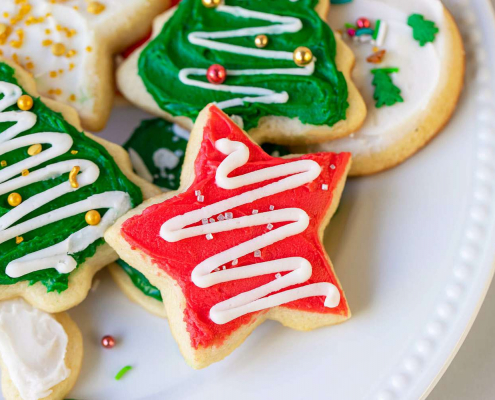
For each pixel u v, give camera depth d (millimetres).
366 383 314
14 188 318
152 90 336
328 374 318
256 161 318
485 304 344
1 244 315
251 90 332
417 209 330
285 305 315
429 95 334
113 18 344
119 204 322
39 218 317
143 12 347
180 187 325
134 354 331
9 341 317
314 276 315
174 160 352
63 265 317
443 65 334
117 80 350
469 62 339
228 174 314
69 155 324
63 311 331
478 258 318
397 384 311
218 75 331
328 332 322
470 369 339
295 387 318
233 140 318
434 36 336
